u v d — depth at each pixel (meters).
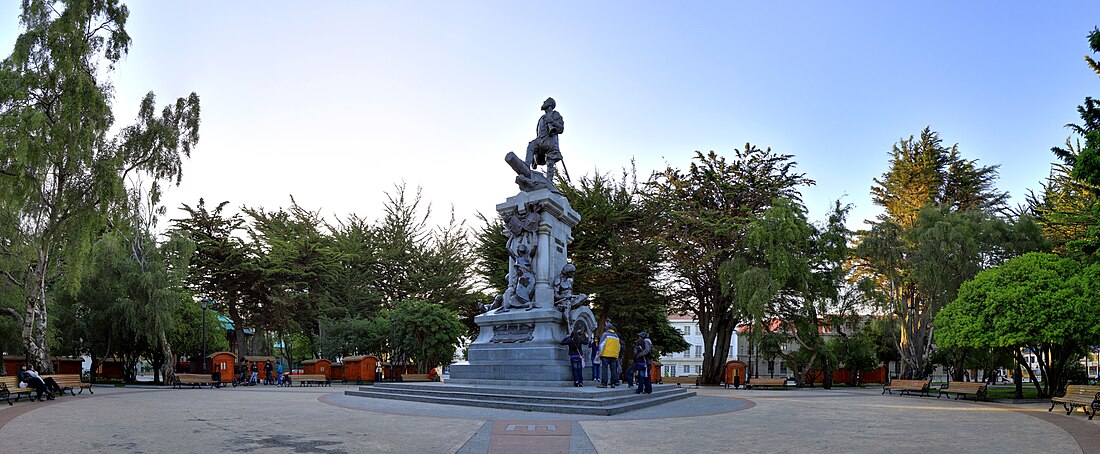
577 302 22.22
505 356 21.17
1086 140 19.22
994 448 10.88
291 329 50.97
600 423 13.52
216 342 43.44
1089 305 22.11
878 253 39.94
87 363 57.22
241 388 30.31
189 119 31.89
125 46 28.94
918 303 41.03
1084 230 35.50
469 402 17.17
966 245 34.41
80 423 13.02
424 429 12.19
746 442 11.14
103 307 35.19
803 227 37.19
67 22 26.11
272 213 57.78
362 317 53.94
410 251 61.41
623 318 41.03
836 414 16.61
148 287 33.41
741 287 35.47
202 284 48.38
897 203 53.03
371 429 12.16
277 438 10.96
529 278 22.39
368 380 39.47
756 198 41.75
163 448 9.85
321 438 10.99
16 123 24.44
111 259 33.72
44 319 26.20
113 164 26.80
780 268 35.88
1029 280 23.69
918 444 11.20
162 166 30.12
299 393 24.38
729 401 20.97
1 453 9.34
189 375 31.28
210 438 10.93
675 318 96.31
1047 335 22.03
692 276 40.38
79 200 26.02
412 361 47.88
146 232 34.97
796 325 40.78
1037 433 13.06
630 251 37.97
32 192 25.52
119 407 16.86
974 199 50.47
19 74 24.97
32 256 26.34
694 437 11.67
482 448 10.12
